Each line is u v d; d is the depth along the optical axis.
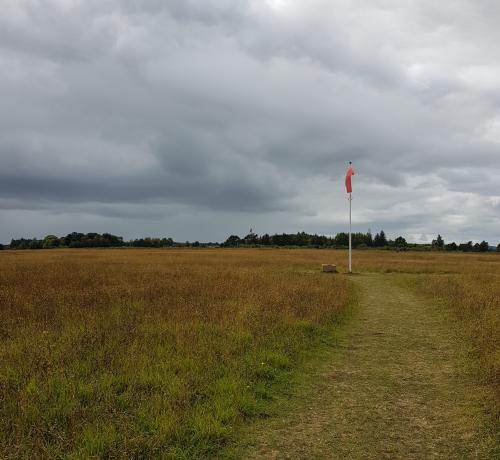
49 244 122.88
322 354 9.62
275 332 10.77
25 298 14.72
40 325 10.80
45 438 5.41
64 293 15.76
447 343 10.48
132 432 5.47
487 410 6.30
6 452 4.98
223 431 5.62
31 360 7.89
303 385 7.65
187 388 6.86
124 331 10.18
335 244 135.38
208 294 15.90
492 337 9.81
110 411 6.05
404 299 17.64
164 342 9.49
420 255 61.19
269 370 8.10
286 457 5.16
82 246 123.38
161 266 31.70
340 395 7.16
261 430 5.88
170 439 5.35
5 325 10.97
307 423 6.09
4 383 6.86
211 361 8.18
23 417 5.76
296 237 139.88
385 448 5.34
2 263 35.06
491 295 15.34
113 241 128.62
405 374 8.23
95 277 22.19
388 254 64.00
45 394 6.47
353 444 5.46
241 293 16.05
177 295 15.62
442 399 6.90
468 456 5.09
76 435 5.32
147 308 13.19
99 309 13.04
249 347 9.42
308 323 11.70
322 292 17.09
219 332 10.42
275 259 44.31
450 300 15.60
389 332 11.78
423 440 5.53
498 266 34.97
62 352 8.39
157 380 7.12
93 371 7.71
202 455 5.17
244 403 6.49
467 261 44.00
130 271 26.47
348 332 11.80
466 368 8.38
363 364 8.90
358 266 34.06
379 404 6.75
